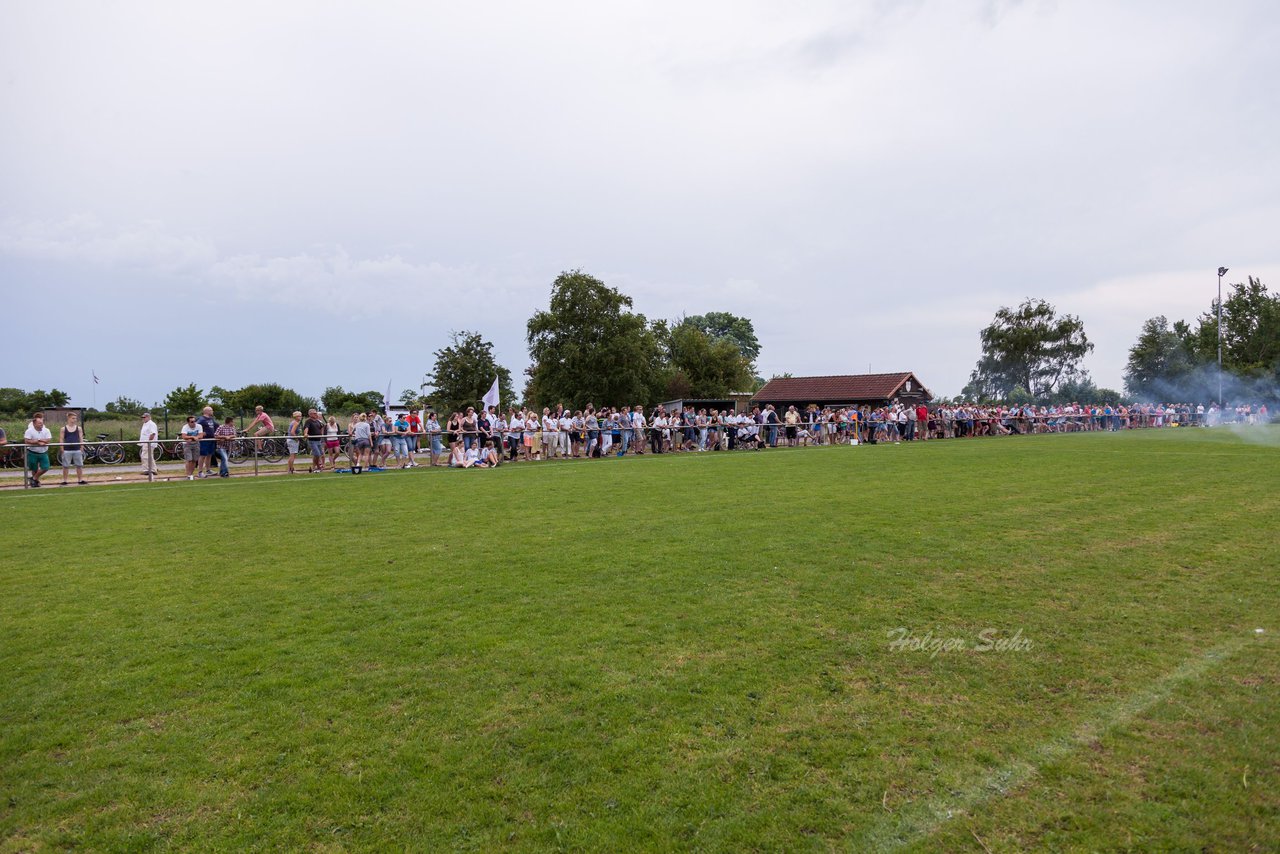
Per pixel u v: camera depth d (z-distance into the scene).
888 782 3.93
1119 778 3.93
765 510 12.08
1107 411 48.09
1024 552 8.77
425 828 3.61
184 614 6.77
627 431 28.33
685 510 12.20
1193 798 3.75
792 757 4.18
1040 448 27.06
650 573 7.96
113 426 33.59
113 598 7.29
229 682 5.25
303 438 21.17
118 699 5.00
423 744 4.38
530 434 25.64
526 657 5.63
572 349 57.66
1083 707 4.71
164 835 3.59
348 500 14.24
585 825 3.62
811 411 35.41
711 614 6.56
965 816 3.64
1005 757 4.15
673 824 3.62
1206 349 62.97
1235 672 5.20
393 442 23.06
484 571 8.17
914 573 7.87
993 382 90.25
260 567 8.51
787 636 6.00
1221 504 12.12
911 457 23.34
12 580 8.00
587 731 4.50
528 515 11.96
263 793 3.90
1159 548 8.91
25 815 3.75
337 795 3.88
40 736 4.52
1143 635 5.95
